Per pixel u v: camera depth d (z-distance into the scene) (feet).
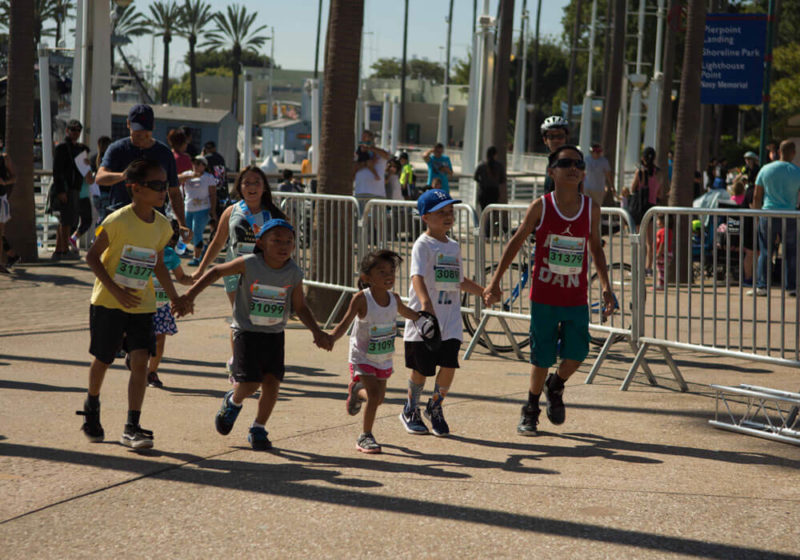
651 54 240.12
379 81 376.48
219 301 43.27
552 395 21.42
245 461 18.76
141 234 19.02
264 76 428.97
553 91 343.46
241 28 355.15
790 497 16.49
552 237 20.75
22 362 28.86
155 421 21.97
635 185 53.57
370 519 15.25
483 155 90.58
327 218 37.32
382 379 20.01
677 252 26.27
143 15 319.68
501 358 32.01
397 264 19.79
